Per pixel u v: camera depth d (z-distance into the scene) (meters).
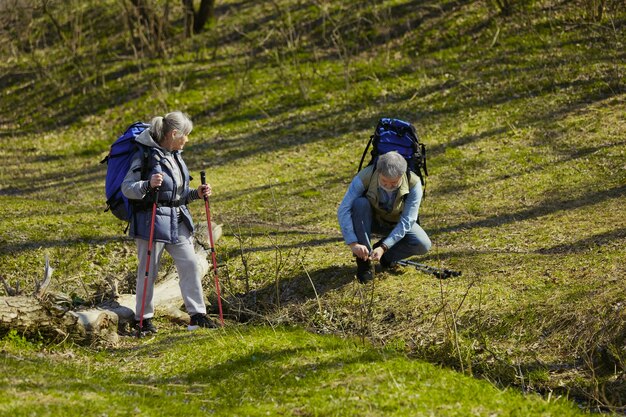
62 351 6.57
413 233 8.10
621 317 6.67
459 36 21.05
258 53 23.19
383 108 18.48
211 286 9.09
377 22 22.70
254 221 12.38
